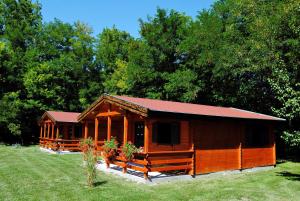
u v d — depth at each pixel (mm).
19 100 36156
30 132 39281
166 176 12945
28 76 37375
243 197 10055
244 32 27391
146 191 10578
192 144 13609
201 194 10289
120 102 13977
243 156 16250
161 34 36562
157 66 36469
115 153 15070
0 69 37062
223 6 32125
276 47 22219
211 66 29031
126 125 13844
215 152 14664
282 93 13453
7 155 22344
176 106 14992
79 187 11109
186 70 31203
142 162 12289
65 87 43656
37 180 12328
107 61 47219
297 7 19812
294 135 12898
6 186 11055
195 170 13602
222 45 27688
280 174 15320
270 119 17469
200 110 15023
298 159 23391
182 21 37562
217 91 30344
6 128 35500
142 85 37125
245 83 27234
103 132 25656
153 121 15438
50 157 21406
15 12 44562
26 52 40500
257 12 24516
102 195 9906
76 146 26781
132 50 41062
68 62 43438
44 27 48312
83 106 43500
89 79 46438
